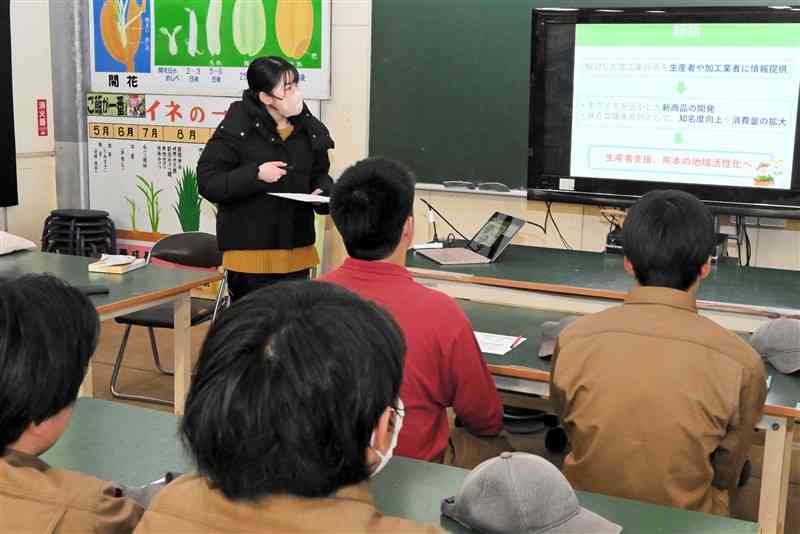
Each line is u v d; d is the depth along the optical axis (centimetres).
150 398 424
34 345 109
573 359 190
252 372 90
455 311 202
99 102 575
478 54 459
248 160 377
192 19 538
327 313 94
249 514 93
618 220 419
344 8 493
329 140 388
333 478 93
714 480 193
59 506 111
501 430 226
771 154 381
